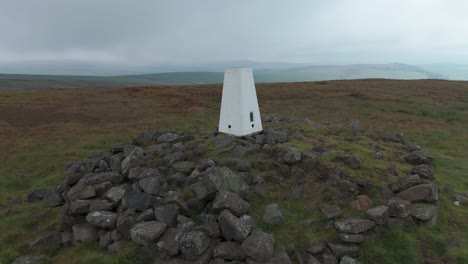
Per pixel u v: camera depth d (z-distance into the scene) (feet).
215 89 217.56
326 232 37.14
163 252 33.12
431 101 162.61
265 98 178.40
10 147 87.92
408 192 42.68
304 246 35.45
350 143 59.11
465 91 191.93
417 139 94.48
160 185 43.39
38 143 91.35
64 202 49.08
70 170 62.75
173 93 201.36
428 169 49.60
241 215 36.94
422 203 41.55
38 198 53.21
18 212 48.37
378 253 34.50
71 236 39.14
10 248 38.78
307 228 37.70
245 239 33.01
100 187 44.11
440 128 108.88
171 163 49.73
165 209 37.11
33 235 41.68
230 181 40.93
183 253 32.14
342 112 142.31
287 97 180.96
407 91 195.52
